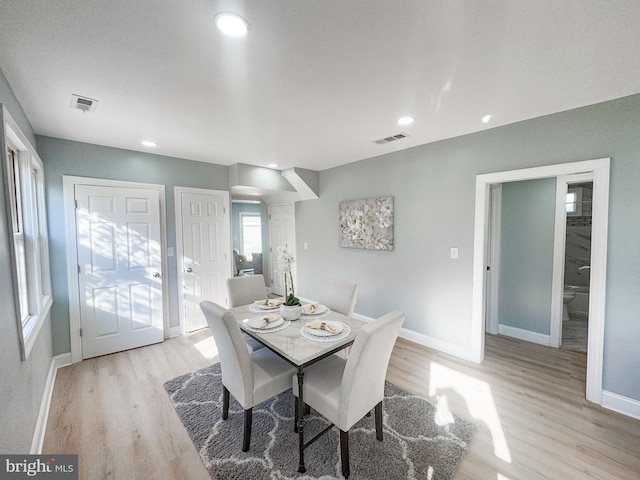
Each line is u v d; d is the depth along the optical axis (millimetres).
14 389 1408
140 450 1744
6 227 1444
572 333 3699
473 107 2182
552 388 2393
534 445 1767
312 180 4473
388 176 3539
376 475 1547
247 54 1480
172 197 3586
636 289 2004
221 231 4035
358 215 3879
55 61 1509
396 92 1926
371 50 1460
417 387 2410
